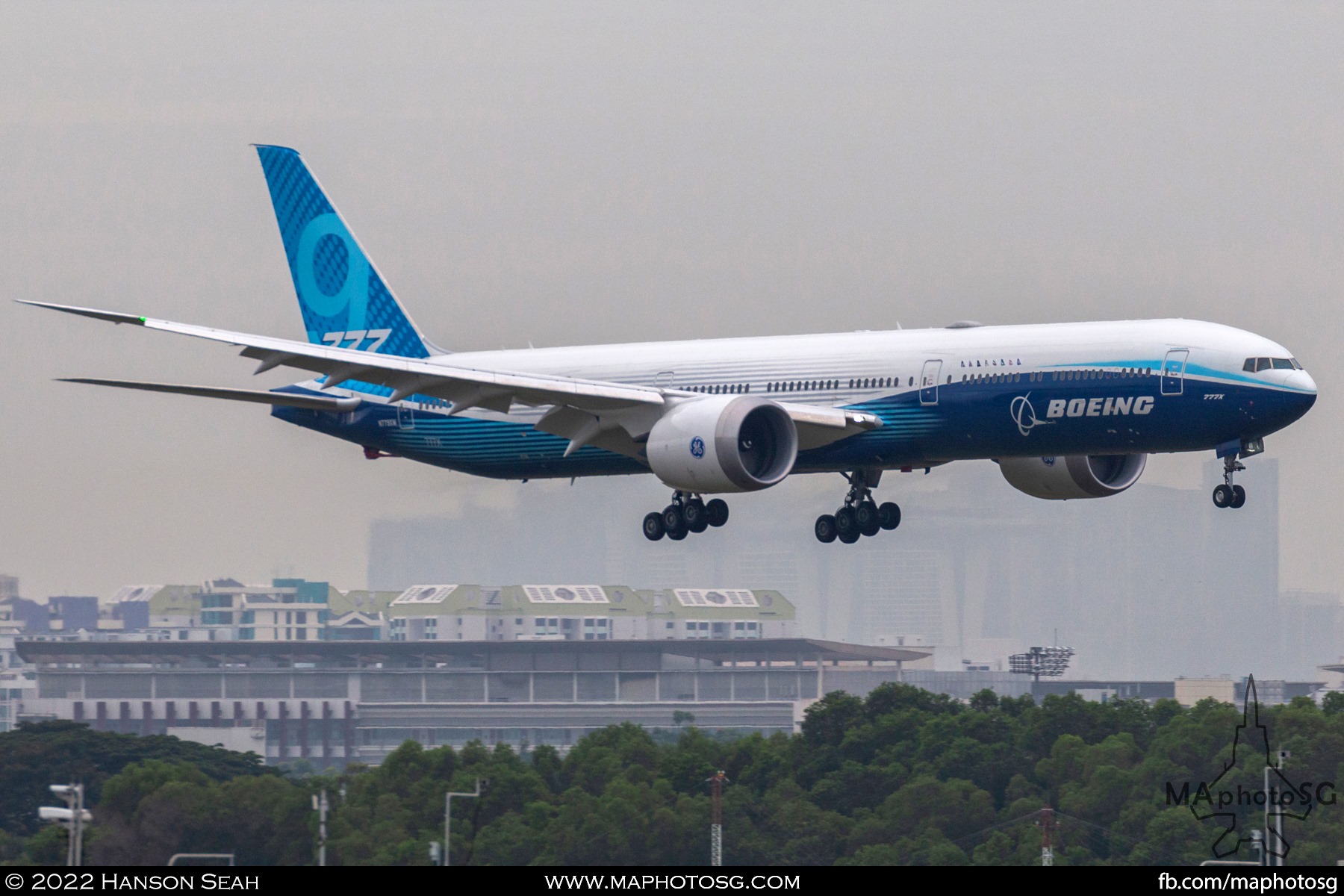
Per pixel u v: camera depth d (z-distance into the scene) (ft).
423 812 581.94
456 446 620.90
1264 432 506.89
